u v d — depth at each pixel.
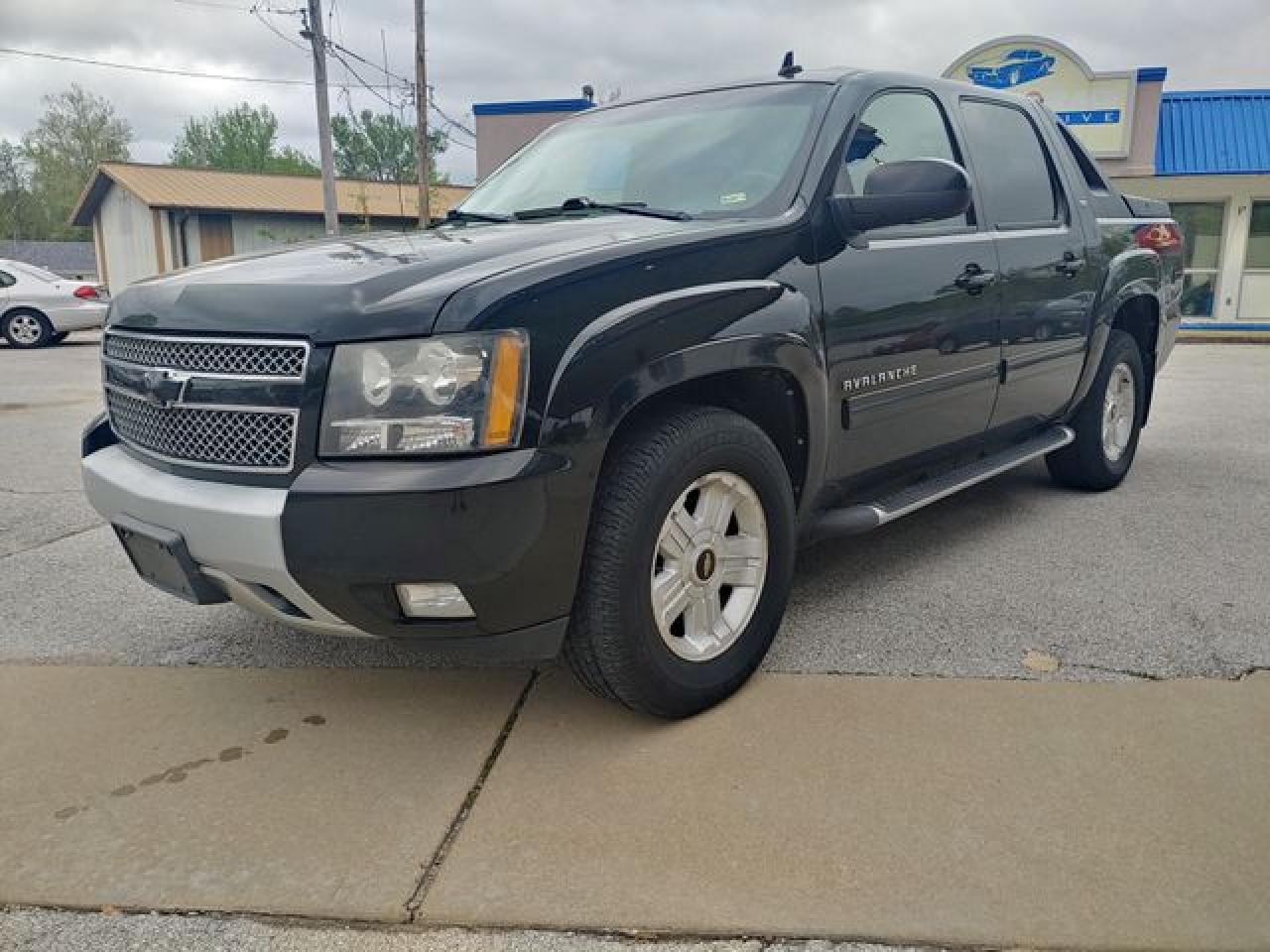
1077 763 2.54
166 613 3.79
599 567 2.52
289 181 32.28
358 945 1.98
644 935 1.98
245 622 3.68
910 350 3.43
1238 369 11.88
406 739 2.77
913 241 3.50
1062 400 4.63
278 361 2.38
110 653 3.41
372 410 2.29
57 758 2.71
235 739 2.80
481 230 3.12
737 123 3.51
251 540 2.36
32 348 16.70
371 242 3.02
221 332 2.45
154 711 2.98
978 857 2.18
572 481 2.38
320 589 2.35
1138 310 5.30
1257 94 18.00
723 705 2.90
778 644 3.31
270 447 2.39
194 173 31.27
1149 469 5.86
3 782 2.59
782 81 3.65
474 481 2.24
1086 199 4.75
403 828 2.35
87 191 31.19
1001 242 3.94
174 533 2.52
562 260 2.50
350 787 2.54
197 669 3.27
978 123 4.16
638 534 2.55
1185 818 2.30
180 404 2.50
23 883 2.19
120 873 2.22
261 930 2.03
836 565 4.10
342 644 3.45
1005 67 17.22
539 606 2.42
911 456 3.66
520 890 2.12
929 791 2.43
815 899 2.06
